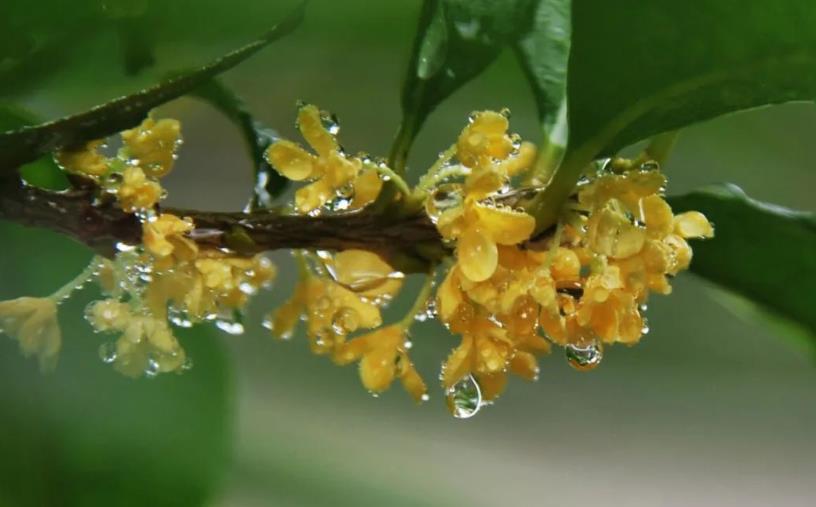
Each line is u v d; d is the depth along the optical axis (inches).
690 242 18.5
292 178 17.8
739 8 17.5
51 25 18.0
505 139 17.7
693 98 17.7
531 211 17.7
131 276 17.9
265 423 24.6
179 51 18.3
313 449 24.8
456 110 22.3
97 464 18.8
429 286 17.9
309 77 21.1
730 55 17.6
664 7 17.6
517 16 18.4
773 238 18.4
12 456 18.6
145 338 17.9
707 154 24.0
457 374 17.7
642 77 17.7
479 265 17.5
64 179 18.7
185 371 19.1
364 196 17.8
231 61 17.5
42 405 18.6
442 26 18.2
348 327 17.9
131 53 18.2
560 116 18.4
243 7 18.1
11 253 18.7
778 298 18.5
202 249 17.9
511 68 20.3
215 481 19.1
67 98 18.4
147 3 18.0
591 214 17.6
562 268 17.6
